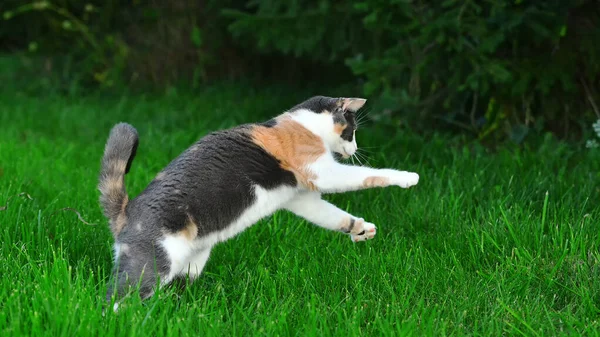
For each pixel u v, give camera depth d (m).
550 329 3.24
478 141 6.56
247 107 8.60
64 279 3.45
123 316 3.15
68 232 4.43
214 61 10.09
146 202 3.47
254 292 3.77
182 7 10.15
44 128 8.15
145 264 3.37
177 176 3.52
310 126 3.94
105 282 3.72
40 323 3.09
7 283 3.48
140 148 6.91
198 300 3.48
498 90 6.33
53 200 4.98
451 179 5.34
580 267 3.76
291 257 4.15
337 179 3.83
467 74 6.20
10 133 7.62
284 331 3.19
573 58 6.09
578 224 4.22
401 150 6.28
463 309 3.46
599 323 3.22
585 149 6.14
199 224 3.51
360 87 7.95
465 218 4.70
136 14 10.48
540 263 3.88
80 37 10.66
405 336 3.06
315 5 6.80
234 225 3.68
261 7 6.86
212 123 8.07
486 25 5.80
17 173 5.75
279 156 3.81
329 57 7.69
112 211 3.56
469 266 3.98
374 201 5.12
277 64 10.25
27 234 4.20
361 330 3.30
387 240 4.39
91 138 7.66
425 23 6.02
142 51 10.28
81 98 9.61
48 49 10.73
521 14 5.62
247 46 9.27
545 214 4.40
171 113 8.47
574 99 6.56
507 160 5.76
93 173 6.00
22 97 9.52
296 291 3.71
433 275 3.79
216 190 3.55
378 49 6.85
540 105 6.64
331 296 3.61
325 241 4.42
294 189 3.89
